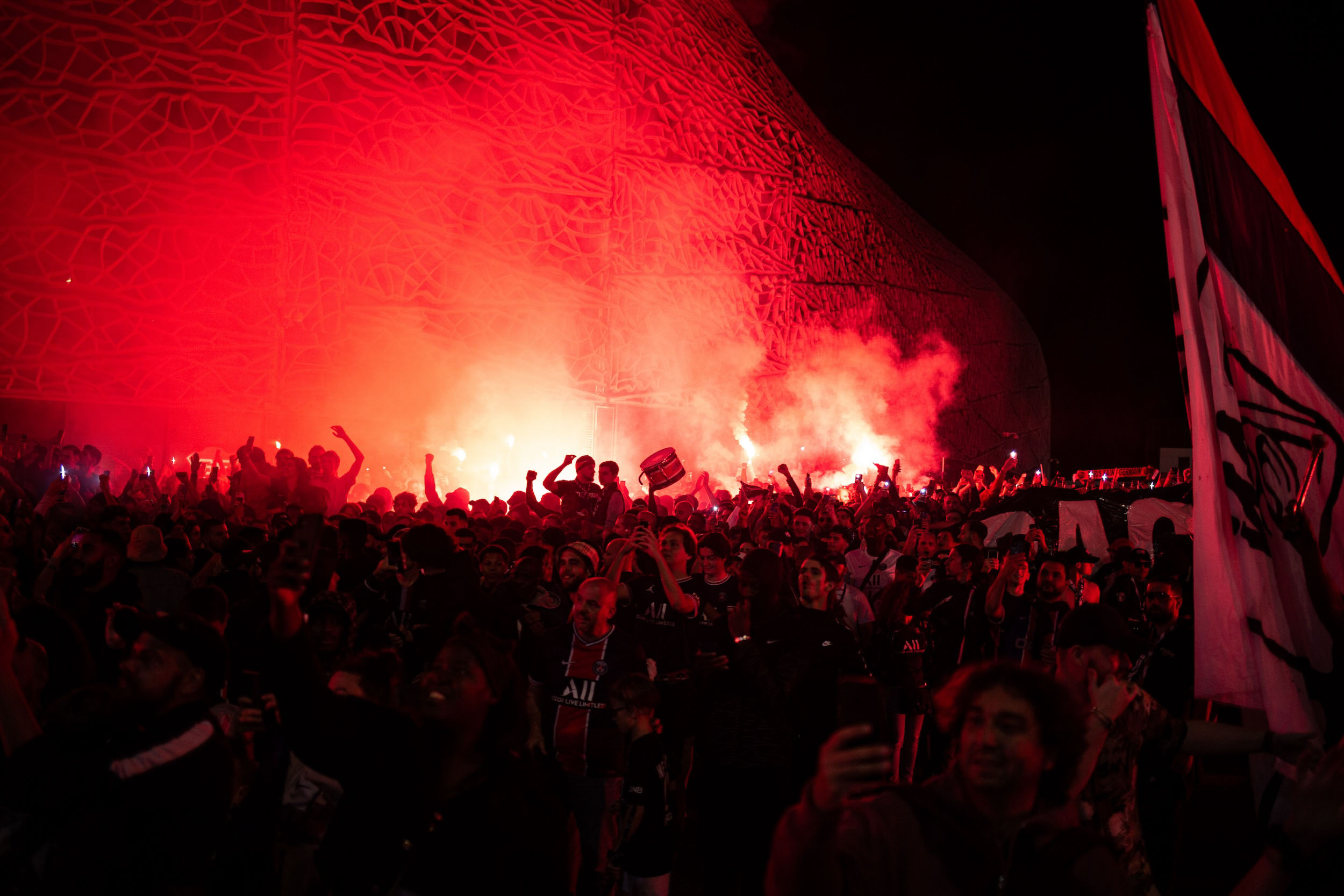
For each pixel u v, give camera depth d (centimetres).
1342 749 212
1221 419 385
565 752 512
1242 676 369
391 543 654
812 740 500
